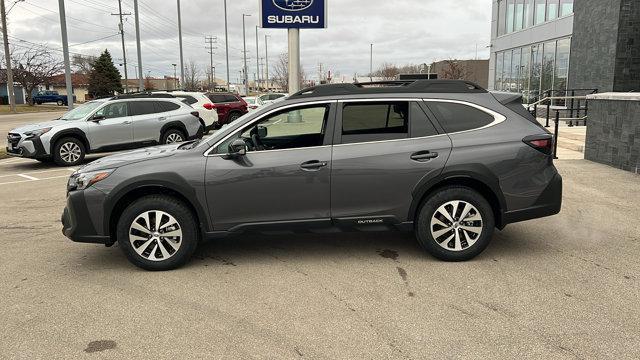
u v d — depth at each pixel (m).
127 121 13.26
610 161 9.97
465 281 4.55
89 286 4.59
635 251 5.28
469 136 5.00
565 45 18.86
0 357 3.38
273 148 5.02
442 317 3.86
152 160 4.95
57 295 4.39
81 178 4.93
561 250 5.35
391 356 3.33
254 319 3.88
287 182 4.89
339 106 5.03
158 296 4.34
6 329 3.78
